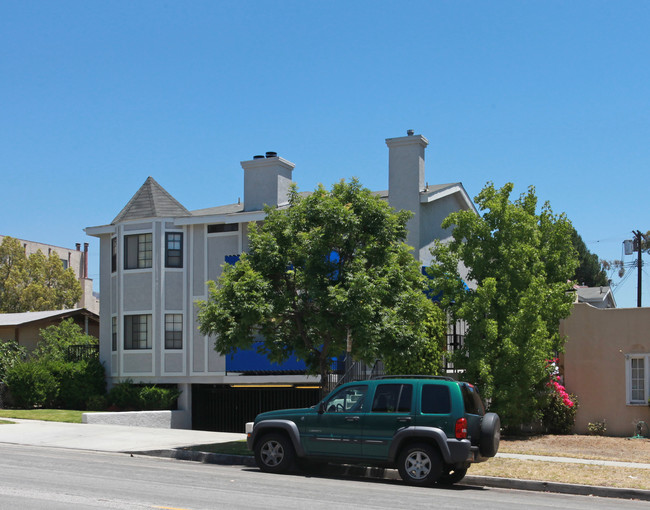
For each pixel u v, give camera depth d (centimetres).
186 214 2920
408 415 1298
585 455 1702
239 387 2809
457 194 2850
